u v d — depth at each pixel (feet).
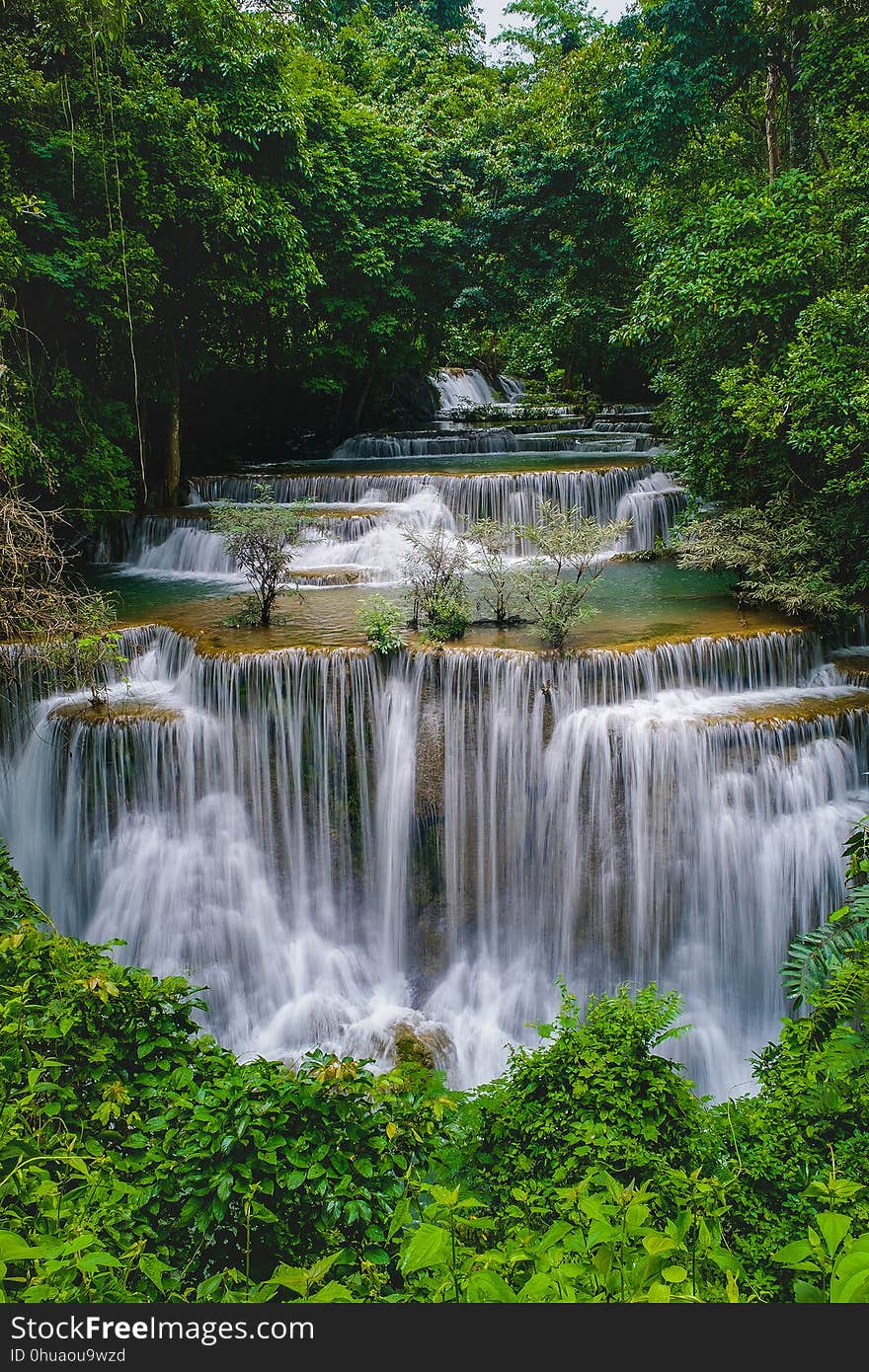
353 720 33.06
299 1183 10.90
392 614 33.86
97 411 51.60
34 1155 11.44
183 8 52.11
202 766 33.17
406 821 33.35
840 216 40.81
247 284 59.47
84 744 32.91
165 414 64.23
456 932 33.42
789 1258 7.38
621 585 45.42
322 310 75.82
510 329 98.22
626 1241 8.57
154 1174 11.80
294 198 63.16
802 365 37.37
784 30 51.24
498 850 32.86
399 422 93.45
